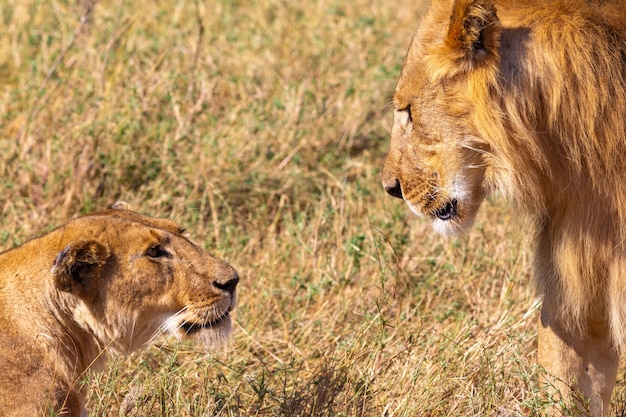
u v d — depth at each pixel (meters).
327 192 12.77
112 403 8.48
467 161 7.82
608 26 7.41
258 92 14.51
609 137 7.31
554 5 7.45
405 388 8.57
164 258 7.93
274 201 12.79
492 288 10.60
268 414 8.50
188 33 16.14
